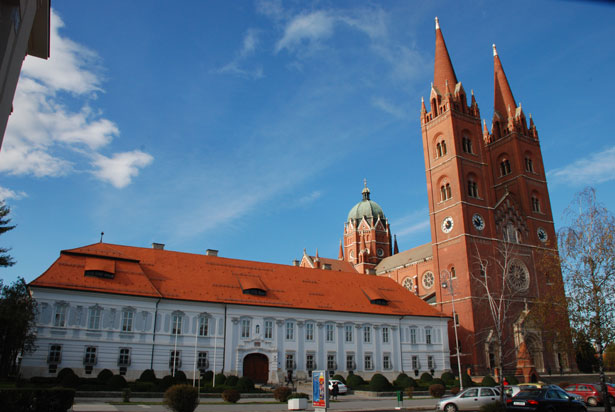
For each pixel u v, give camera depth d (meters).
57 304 53.81
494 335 80.56
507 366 79.38
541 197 100.69
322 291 74.31
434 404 45.84
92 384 47.03
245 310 64.31
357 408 42.06
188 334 60.22
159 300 59.44
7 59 13.65
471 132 96.56
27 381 47.50
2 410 22.80
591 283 38.09
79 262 58.59
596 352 41.34
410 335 75.69
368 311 72.75
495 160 105.50
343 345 69.69
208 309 62.31
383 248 148.00
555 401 31.17
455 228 88.50
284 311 66.81
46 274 54.91
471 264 84.81
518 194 98.81
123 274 60.03
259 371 63.25
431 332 77.69
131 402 41.16
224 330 62.41
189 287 63.56
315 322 68.62
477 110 98.38
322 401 32.34
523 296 87.12
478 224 89.44
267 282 71.19
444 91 99.19
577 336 39.28
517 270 89.31
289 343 65.88
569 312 40.00
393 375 71.81
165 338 58.75
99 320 55.50
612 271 37.62
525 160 102.31
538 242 95.06
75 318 54.28
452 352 82.75
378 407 43.00
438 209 93.12
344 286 78.38
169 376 49.41
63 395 25.58
